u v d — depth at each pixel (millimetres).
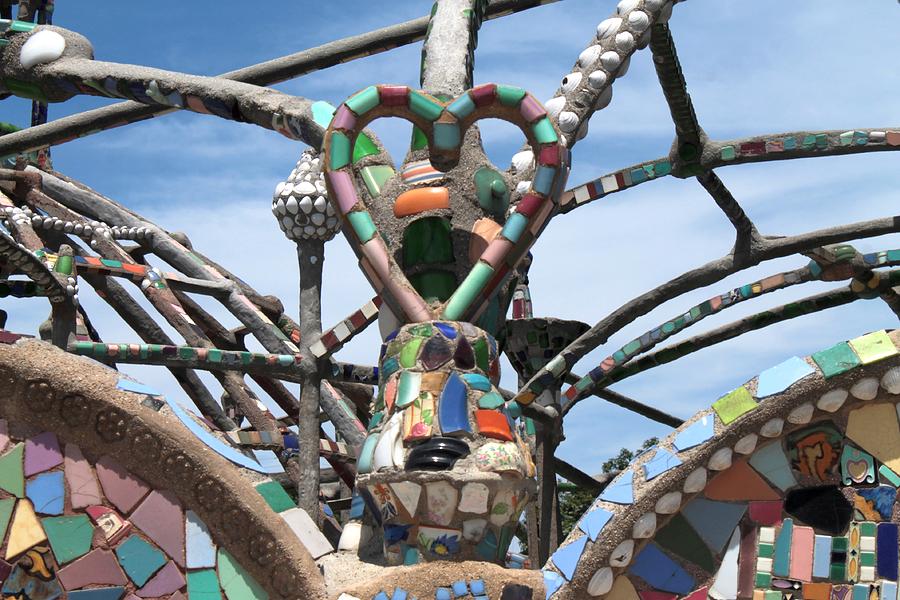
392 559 5234
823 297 11539
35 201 11375
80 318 10516
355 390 11641
